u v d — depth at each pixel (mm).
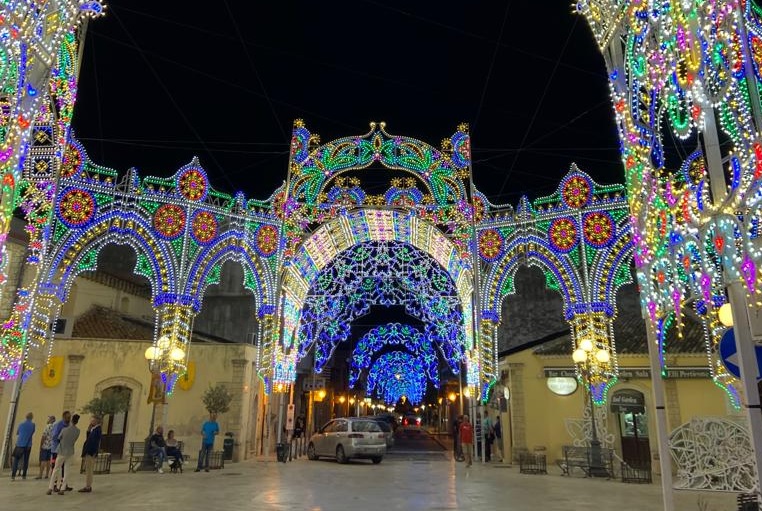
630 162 7074
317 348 24797
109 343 20266
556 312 26391
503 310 26859
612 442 18016
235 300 28297
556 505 10305
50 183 16141
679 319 5996
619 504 10484
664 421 6453
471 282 20234
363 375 54625
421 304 23250
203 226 18234
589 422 18281
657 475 16203
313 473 16250
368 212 20281
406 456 24531
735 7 5527
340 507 9891
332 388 45562
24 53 7176
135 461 16719
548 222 18641
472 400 21266
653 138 6555
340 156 20438
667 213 6172
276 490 12148
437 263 23188
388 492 12008
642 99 6828
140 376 20344
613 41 7426
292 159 20484
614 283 17797
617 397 18766
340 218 20391
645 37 6527
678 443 13398
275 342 19359
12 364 15359
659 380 6551
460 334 22750
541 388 20328
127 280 26453
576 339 18172
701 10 5410
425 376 49531
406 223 20812
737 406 7180
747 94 5641
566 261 18234
